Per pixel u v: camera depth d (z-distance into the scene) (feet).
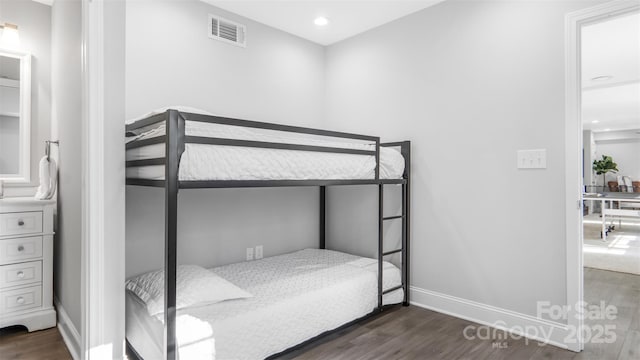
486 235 8.51
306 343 7.06
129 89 8.13
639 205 31.68
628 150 33.76
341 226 12.09
